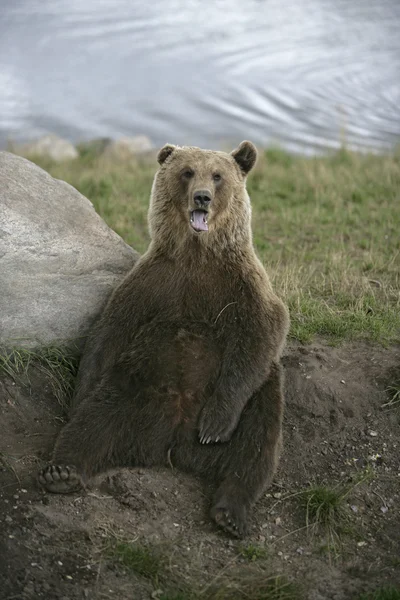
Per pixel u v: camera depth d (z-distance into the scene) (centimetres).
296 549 964
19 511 927
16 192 1151
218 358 1088
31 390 1102
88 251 1179
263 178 2269
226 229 1131
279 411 1076
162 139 3553
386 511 1032
